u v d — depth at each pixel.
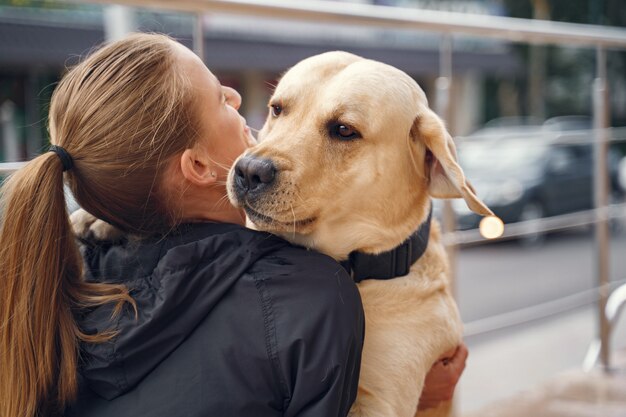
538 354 3.60
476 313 5.26
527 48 18.00
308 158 1.59
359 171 1.63
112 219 1.42
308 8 2.13
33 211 1.28
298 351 1.22
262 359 1.23
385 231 1.67
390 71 1.70
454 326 1.75
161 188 1.42
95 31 9.45
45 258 1.27
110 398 1.25
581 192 8.52
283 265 1.32
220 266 1.28
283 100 1.71
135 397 1.23
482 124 18.95
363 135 1.62
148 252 1.37
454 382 1.74
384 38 13.63
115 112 1.34
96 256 1.46
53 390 1.30
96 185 1.37
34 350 1.26
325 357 1.22
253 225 1.70
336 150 1.62
